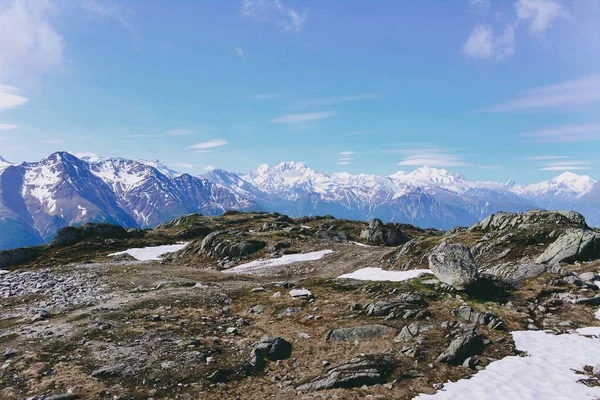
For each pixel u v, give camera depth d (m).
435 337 25.86
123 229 98.44
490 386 19.94
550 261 45.22
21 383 18.81
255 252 71.69
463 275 35.66
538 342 26.08
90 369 20.69
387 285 38.84
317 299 36.28
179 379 20.33
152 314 31.16
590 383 20.17
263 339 25.73
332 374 21.16
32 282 45.28
